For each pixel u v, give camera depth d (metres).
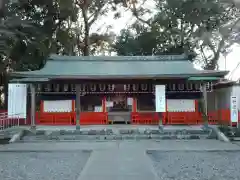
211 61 29.31
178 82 18.34
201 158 10.54
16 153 11.68
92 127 18.31
